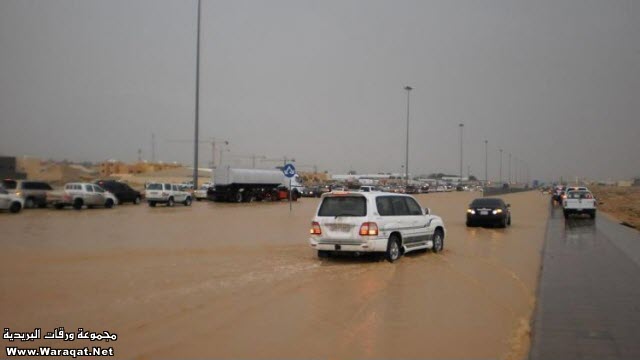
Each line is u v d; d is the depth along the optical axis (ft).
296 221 96.99
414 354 23.20
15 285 37.40
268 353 23.20
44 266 45.62
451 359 22.61
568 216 117.50
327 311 30.58
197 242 63.72
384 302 33.01
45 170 311.68
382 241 47.85
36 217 100.17
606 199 253.44
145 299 33.27
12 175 230.89
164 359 22.39
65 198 122.31
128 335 25.71
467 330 26.94
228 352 23.30
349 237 47.57
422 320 28.81
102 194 130.82
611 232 82.07
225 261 49.03
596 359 22.35
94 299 33.19
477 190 428.97
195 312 30.09
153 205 145.59
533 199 243.81
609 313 29.99
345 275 42.29
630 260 50.88
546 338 25.27
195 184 187.83
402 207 52.42
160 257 51.34
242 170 179.22
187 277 40.88
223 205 159.74
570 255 54.44
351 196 48.70
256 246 60.23
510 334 26.35
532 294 35.86
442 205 169.37
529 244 65.57
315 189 244.22
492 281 40.45
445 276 42.34
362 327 27.35
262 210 132.98
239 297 34.06
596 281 39.65
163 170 433.48
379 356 22.90
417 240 53.21
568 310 30.66
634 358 22.45
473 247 62.23
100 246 59.00
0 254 52.47
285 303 32.50
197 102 179.11
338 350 23.68
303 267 45.93
